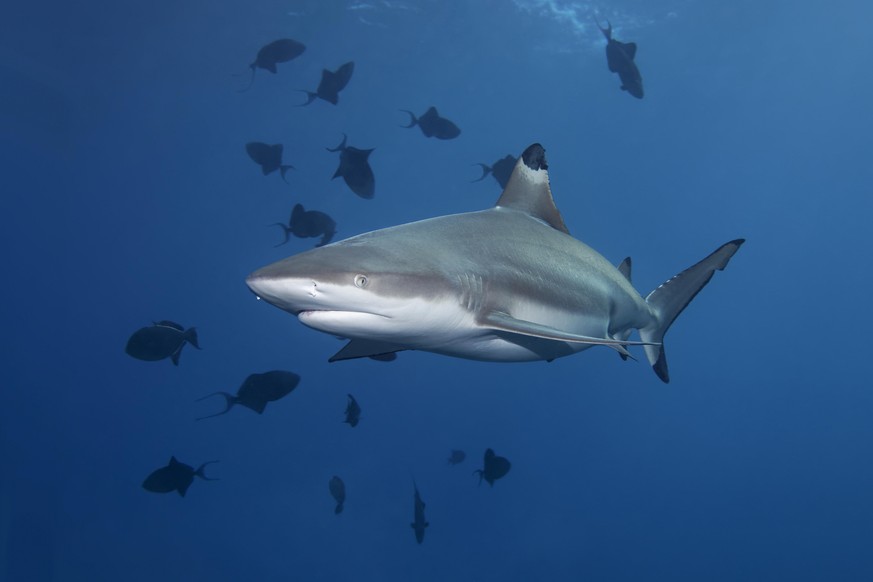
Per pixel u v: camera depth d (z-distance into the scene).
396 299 3.21
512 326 3.48
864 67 33.72
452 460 12.80
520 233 4.38
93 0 20.83
